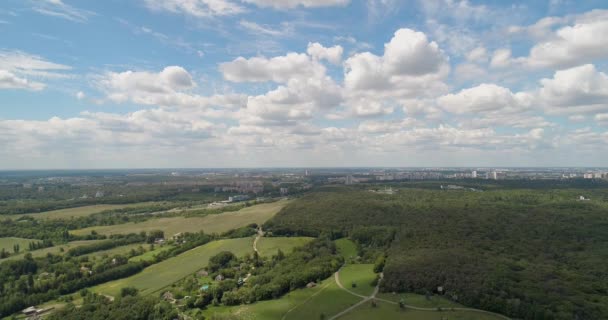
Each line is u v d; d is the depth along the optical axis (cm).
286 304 14600
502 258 16412
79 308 14538
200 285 16925
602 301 12581
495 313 12625
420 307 13250
